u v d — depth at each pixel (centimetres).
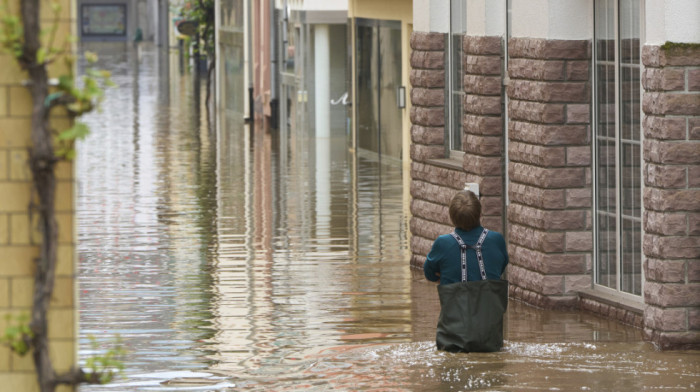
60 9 1070
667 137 2062
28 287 1159
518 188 2581
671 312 2092
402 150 5581
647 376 1880
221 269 3059
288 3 7344
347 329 2323
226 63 9306
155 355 2106
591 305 2439
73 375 1111
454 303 2062
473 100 2770
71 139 1102
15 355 1167
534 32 2489
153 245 3459
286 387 1855
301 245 3453
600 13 2414
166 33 17838
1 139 1150
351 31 6238
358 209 4200
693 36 2055
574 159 2458
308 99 6906
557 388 1803
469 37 2775
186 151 6256
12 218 1155
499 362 1989
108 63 15150
